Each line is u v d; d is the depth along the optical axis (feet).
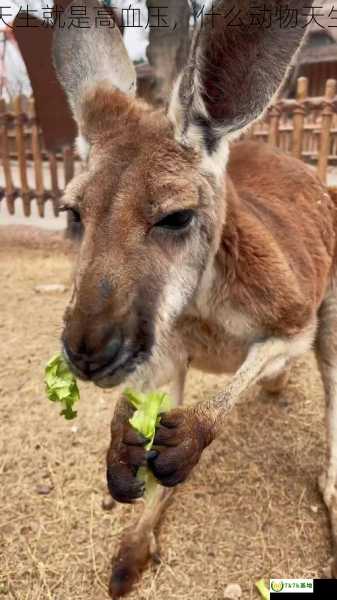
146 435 1.24
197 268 1.51
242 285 1.65
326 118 5.24
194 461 1.33
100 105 1.51
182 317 1.73
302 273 1.82
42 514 1.98
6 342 3.18
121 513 1.99
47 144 3.83
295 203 2.06
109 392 2.67
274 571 1.80
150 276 1.34
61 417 2.48
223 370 1.97
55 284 4.24
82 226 1.42
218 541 1.89
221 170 1.53
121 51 1.72
